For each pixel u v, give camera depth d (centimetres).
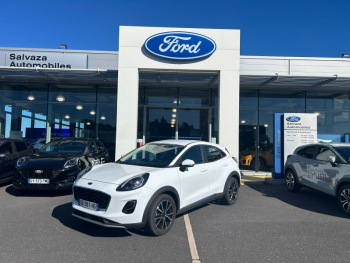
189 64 869
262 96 1141
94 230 408
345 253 343
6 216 468
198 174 472
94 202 376
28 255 322
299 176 684
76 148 732
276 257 329
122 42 868
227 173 554
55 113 1130
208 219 475
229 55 873
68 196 613
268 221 470
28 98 1126
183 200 436
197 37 859
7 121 1121
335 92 1150
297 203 602
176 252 339
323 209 554
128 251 339
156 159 471
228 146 865
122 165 465
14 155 751
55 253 329
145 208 371
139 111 1130
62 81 1091
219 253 338
